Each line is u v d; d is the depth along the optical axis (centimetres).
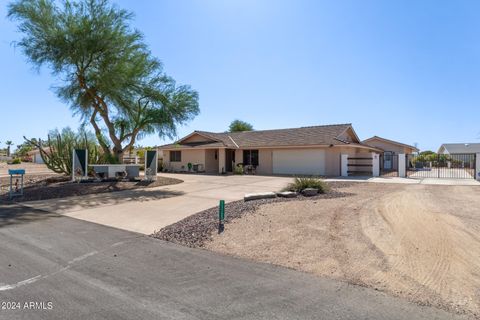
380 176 2570
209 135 3375
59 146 2092
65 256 578
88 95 1948
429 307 384
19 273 492
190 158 3378
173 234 732
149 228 808
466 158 4319
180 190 1600
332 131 2847
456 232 696
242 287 443
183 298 407
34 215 973
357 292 427
